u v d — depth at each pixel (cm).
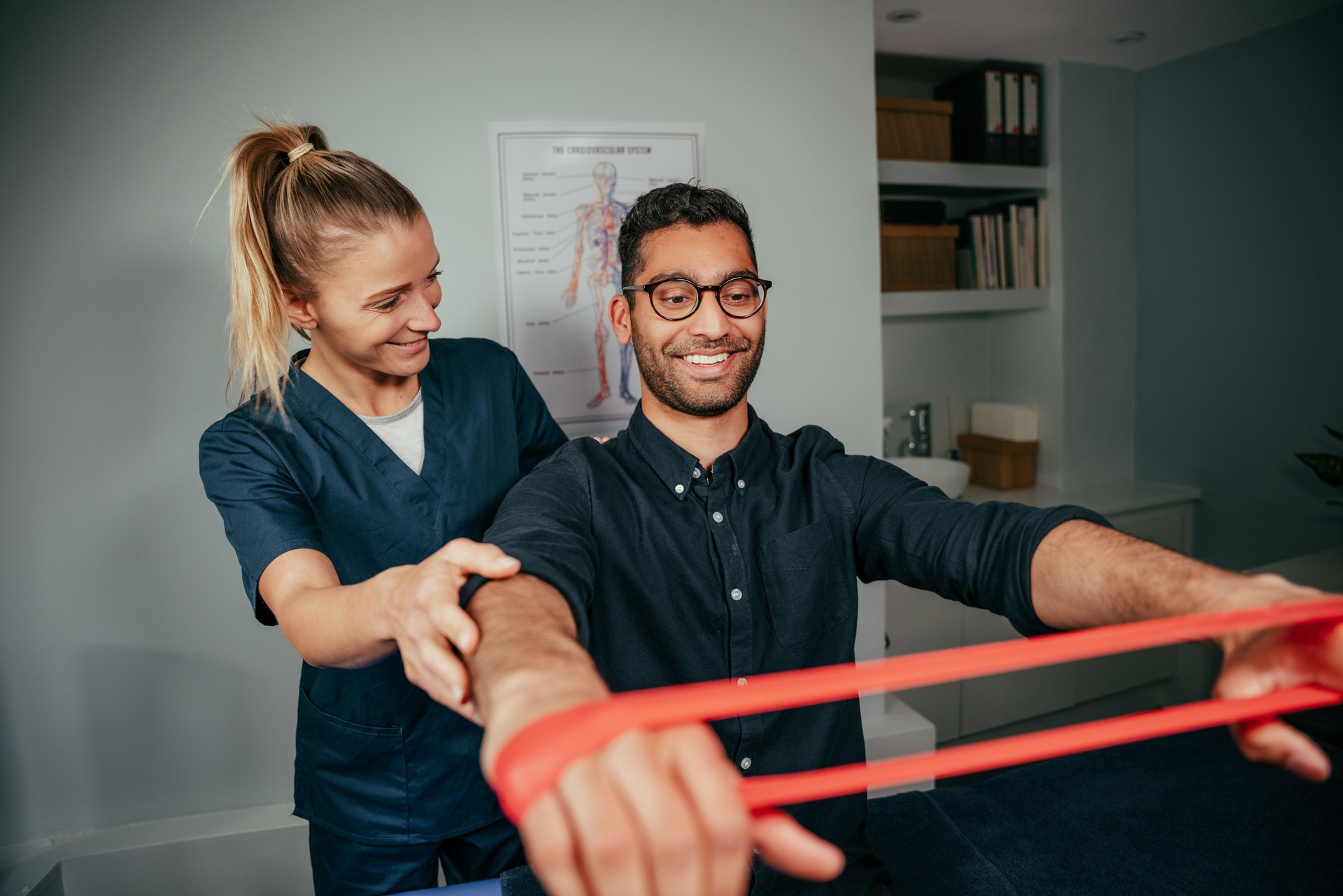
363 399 116
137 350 161
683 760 33
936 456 311
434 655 51
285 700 177
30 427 158
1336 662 48
